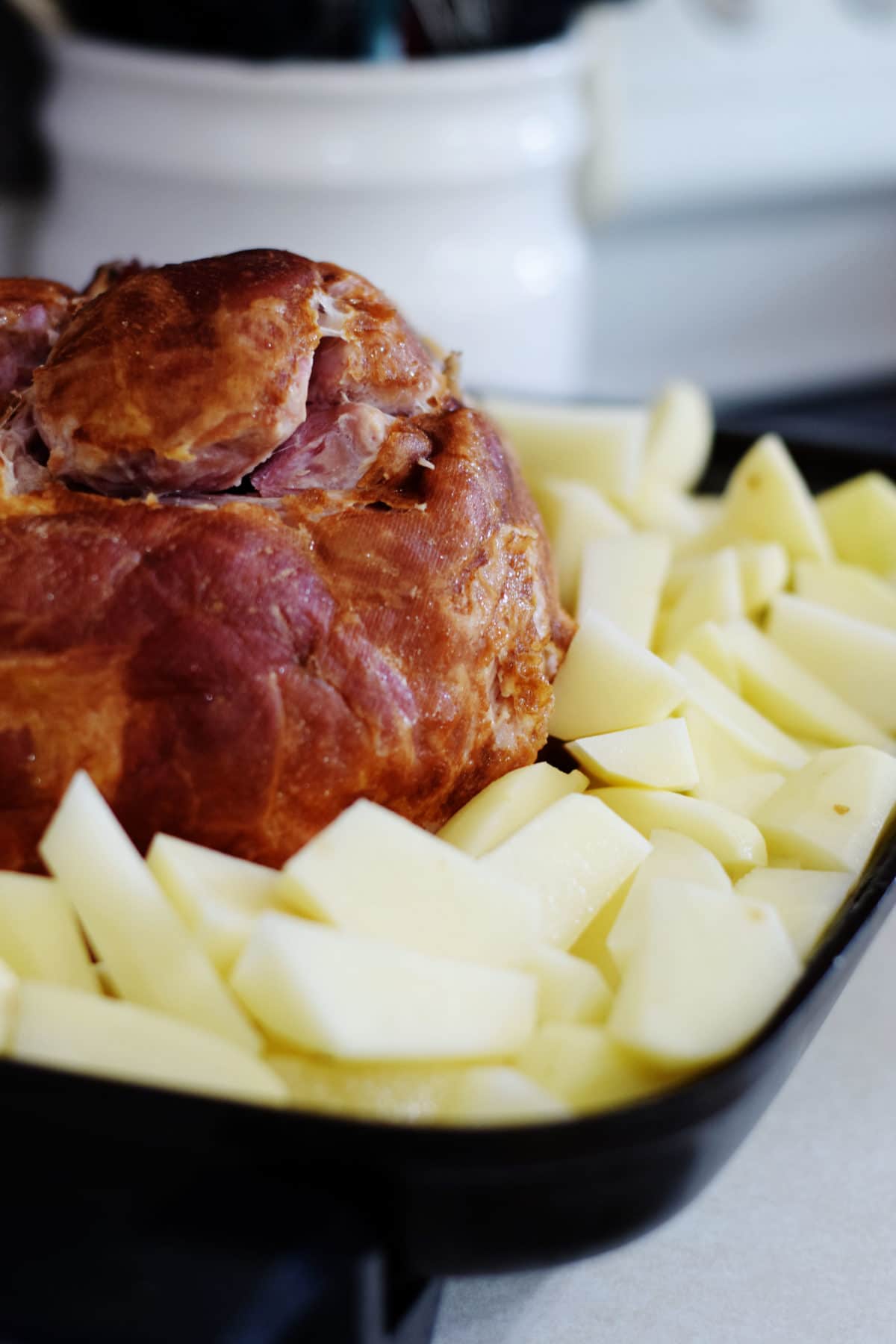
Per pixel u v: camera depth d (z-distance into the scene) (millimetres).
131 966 489
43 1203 459
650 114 1431
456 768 531
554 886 523
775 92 1481
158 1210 456
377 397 550
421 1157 447
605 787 573
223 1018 482
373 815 495
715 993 487
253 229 1052
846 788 567
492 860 521
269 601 515
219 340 521
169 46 1023
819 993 485
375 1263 459
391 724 518
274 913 478
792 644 645
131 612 512
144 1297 454
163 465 522
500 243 1104
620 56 1398
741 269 1608
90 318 533
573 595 658
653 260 1555
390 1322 476
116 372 521
